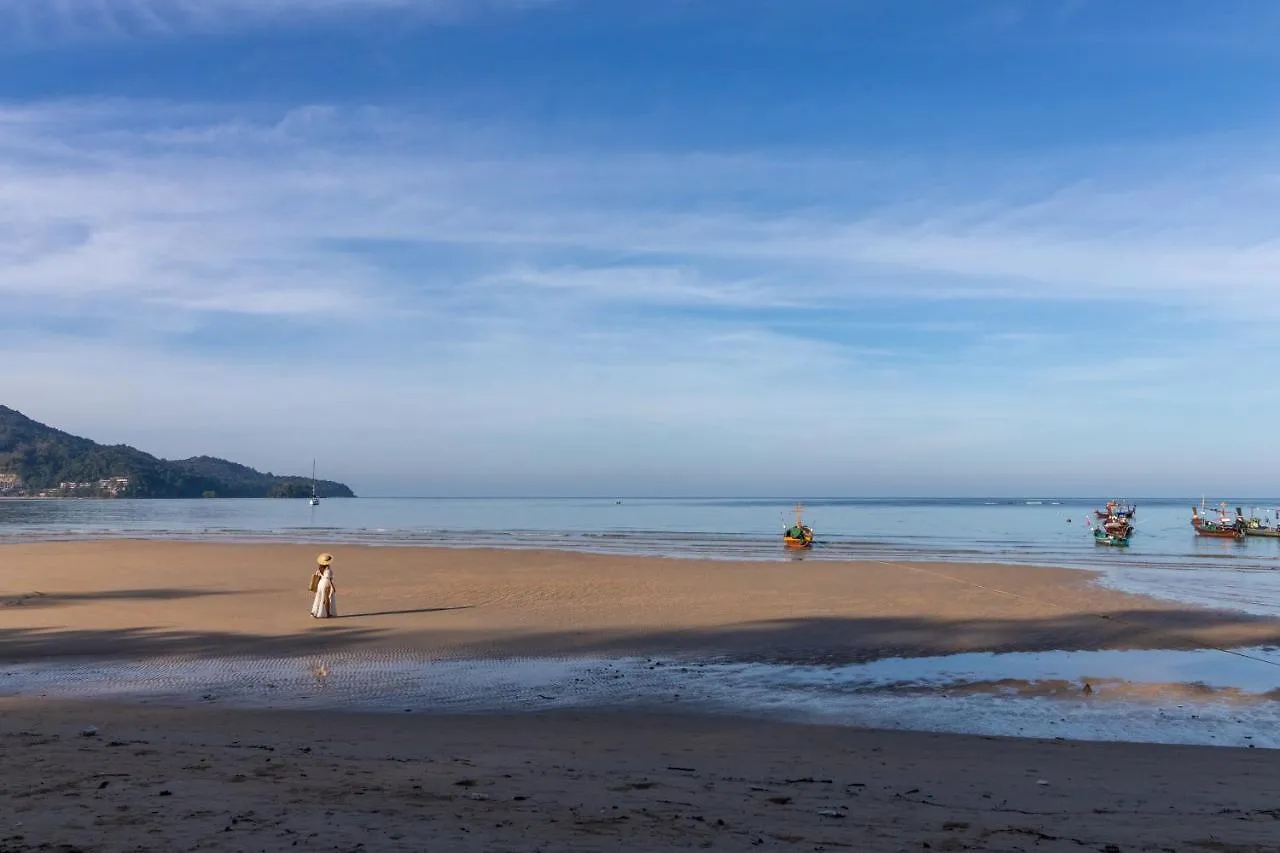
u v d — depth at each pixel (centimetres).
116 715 1199
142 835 594
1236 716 1329
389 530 7188
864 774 943
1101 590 2820
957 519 10388
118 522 8475
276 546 4472
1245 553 4897
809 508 16462
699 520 10162
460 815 675
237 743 991
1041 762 1031
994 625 2138
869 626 2120
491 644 1877
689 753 1045
